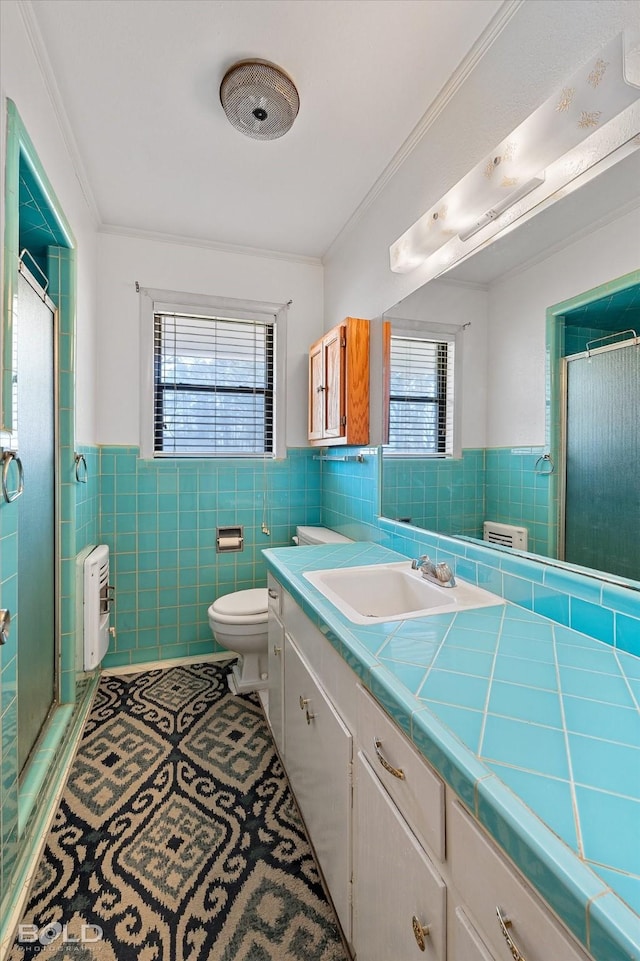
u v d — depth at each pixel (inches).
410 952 28.1
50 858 50.2
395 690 29.2
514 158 44.1
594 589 37.8
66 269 74.0
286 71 56.9
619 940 14.2
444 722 25.7
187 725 76.5
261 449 112.0
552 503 42.8
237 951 40.8
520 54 48.3
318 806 46.1
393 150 72.7
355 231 94.0
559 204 41.4
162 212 91.2
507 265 48.6
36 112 52.5
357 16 50.1
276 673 67.1
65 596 75.8
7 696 44.1
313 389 104.2
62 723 70.0
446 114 61.6
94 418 93.4
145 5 48.7
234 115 60.8
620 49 34.2
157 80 58.6
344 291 99.6
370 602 60.1
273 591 69.0
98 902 45.3
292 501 113.0
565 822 18.7
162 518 102.2
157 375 103.0
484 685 30.0
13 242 44.0
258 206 88.9
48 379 70.1
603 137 36.9
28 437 61.1
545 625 41.0
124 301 98.2
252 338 110.3
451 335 58.9
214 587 106.5
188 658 103.7
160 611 102.4
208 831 54.2
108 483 98.0
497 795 20.2
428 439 64.5
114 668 98.6
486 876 21.4
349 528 95.5
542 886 17.3
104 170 77.5
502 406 49.6
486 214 50.0
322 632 43.9
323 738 44.5
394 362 75.7
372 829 33.8
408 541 70.0
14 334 44.4
